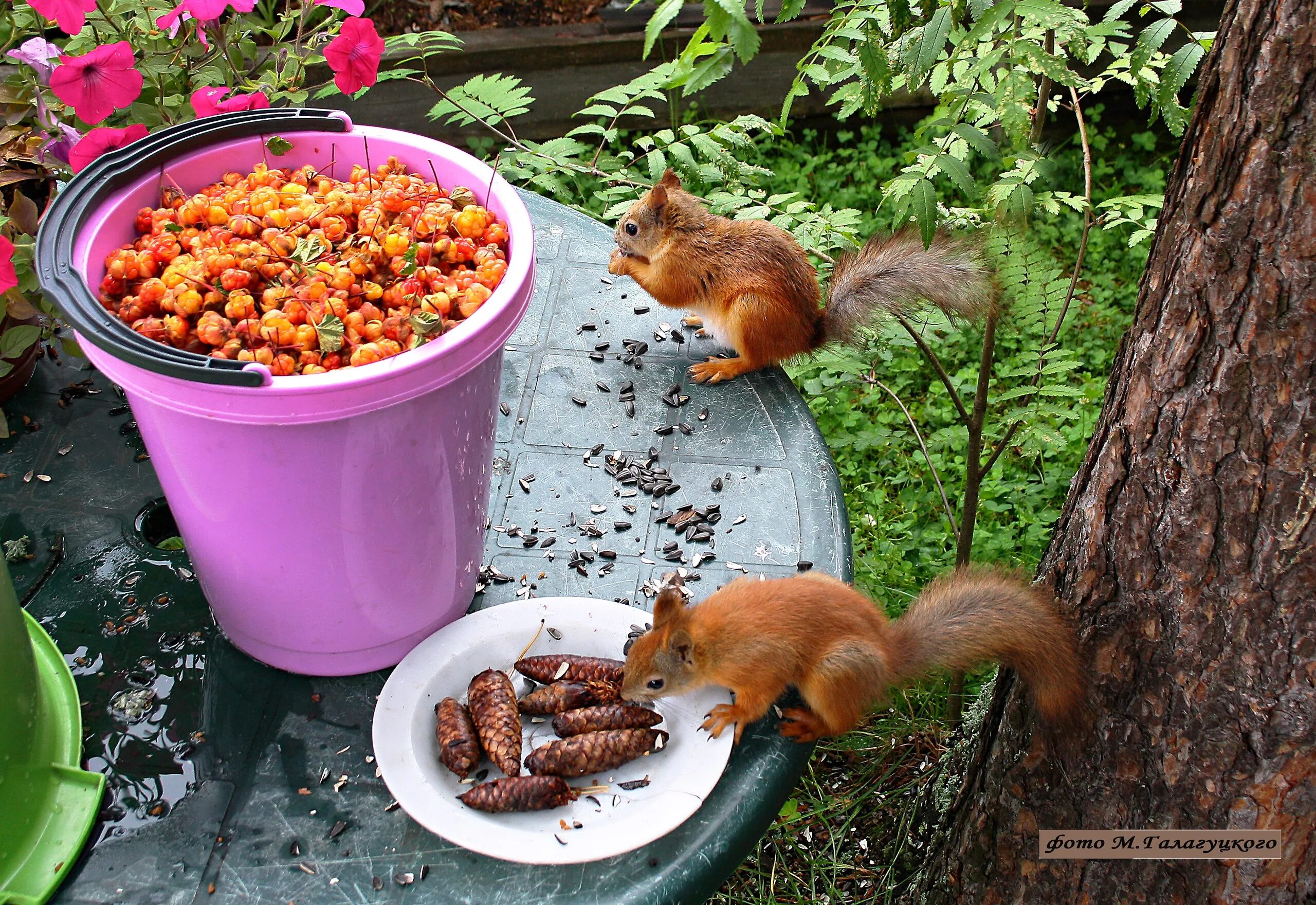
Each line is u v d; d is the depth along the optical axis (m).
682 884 1.32
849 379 2.10
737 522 1.58
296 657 1.43
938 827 1.66
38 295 1.61
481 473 1.40
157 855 1.33
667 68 1.96
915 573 2.07
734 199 1.85
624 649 1.46
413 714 1.39
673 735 1.42
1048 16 1.29
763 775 1.40
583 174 2.68
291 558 1.34
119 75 1.47
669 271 1.78
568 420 1.67
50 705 1.39
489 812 1.35
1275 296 1.21
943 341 2.37
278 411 1.24
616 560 1.54
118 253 1.37
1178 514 1.30
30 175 1.63
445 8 2.97
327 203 1.42
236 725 1.42
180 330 1.31
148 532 1.60
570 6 2.98
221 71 1.80
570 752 1.38
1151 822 1.39
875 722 1.87
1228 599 1.29
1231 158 1.21
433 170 1.49
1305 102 1.17
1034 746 1.46
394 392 1.26
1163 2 1.48
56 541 1.55
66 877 1.32
